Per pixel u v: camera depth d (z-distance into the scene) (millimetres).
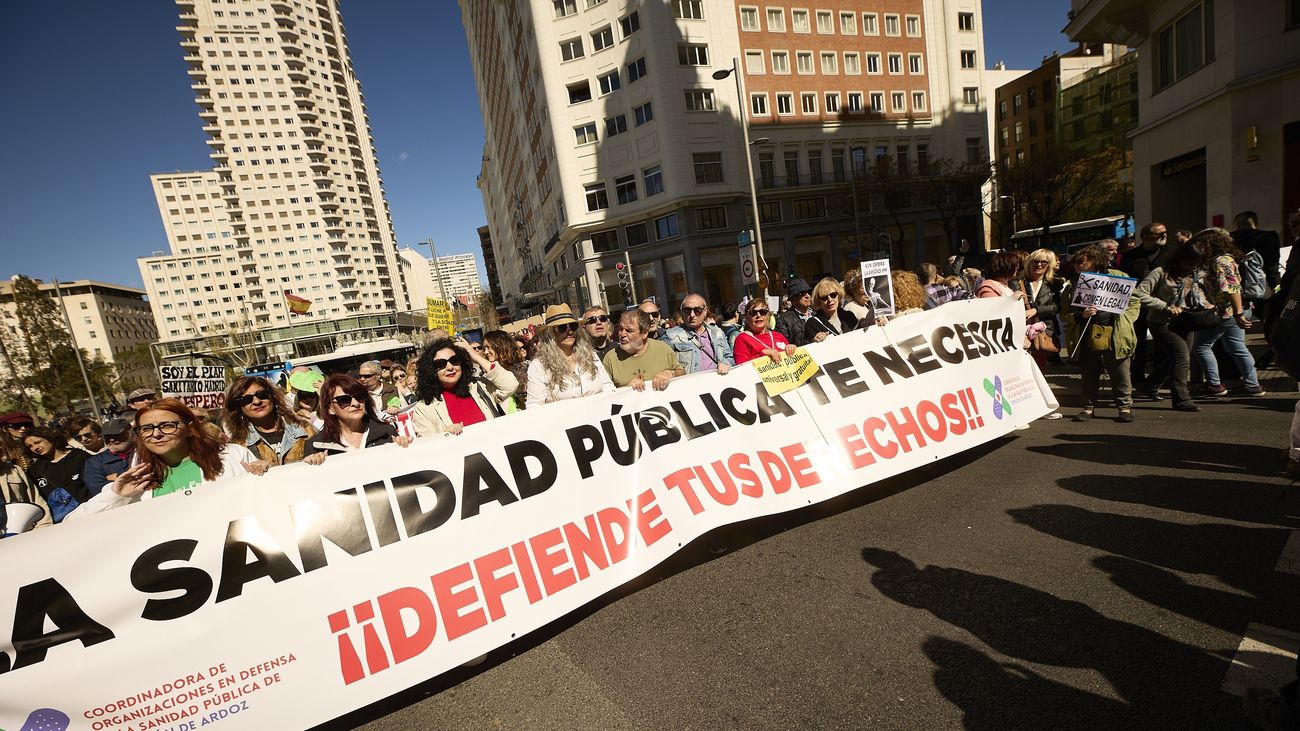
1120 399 4766
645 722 2135
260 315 99938
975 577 2732
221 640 2225
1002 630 2330
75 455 4836
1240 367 5062
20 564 2062
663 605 2908
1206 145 11117
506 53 41250
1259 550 2611
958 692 2037
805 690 2164
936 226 36625
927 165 33594
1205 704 1820
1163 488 3379
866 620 2525
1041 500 3453
